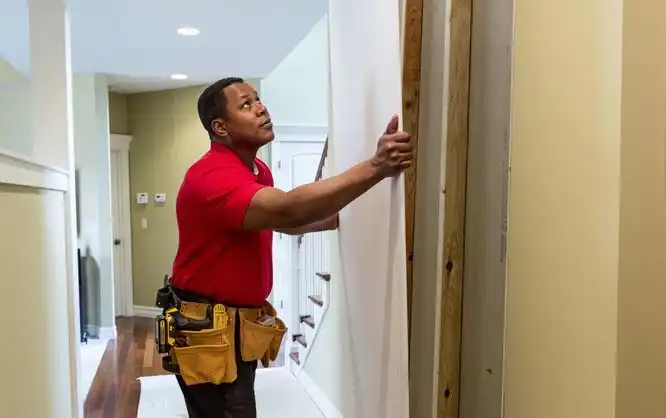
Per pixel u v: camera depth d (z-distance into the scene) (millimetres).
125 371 4379
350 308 1864
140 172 6664
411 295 1568
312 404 3512
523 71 1165
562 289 1094
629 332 989
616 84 977
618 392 988
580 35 1046
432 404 1451
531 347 1171
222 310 1722
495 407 1261
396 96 1342
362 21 1608
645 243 993
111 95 6527
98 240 5488
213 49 4574
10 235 1813
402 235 1344
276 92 5910
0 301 1684
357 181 1364
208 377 1678
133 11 3543
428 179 1459
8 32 4047
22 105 5312
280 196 1474
